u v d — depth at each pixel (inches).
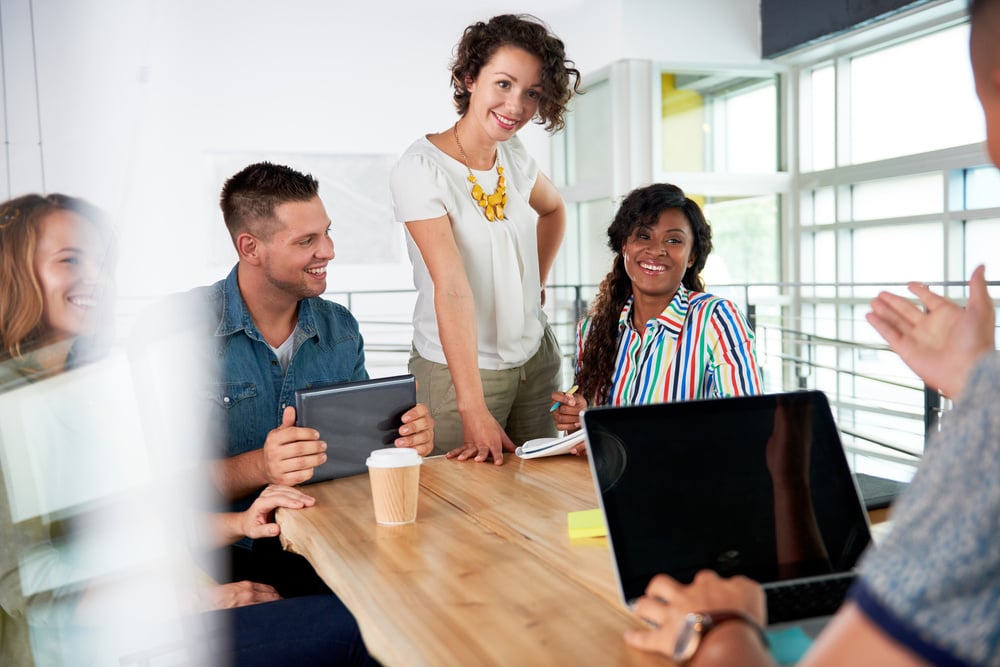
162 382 27.6
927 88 186.7
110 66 24.8
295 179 65.8
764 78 221.1
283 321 68.9
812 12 197.6
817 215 220.4
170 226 26.1
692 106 216.4
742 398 35.9
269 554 64.3
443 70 247.6
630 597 31.7
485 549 41.3
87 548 27.4
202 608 29.6
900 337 33.2
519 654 28.5
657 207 75.0
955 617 15.4
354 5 238.7
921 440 182.7
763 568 33.3
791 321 224.1
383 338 248.8
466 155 79.5
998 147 19.2
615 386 76.6
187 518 29.1
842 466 35.7
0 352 25.4
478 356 82.7
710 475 34.3
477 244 79.7
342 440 58.2
